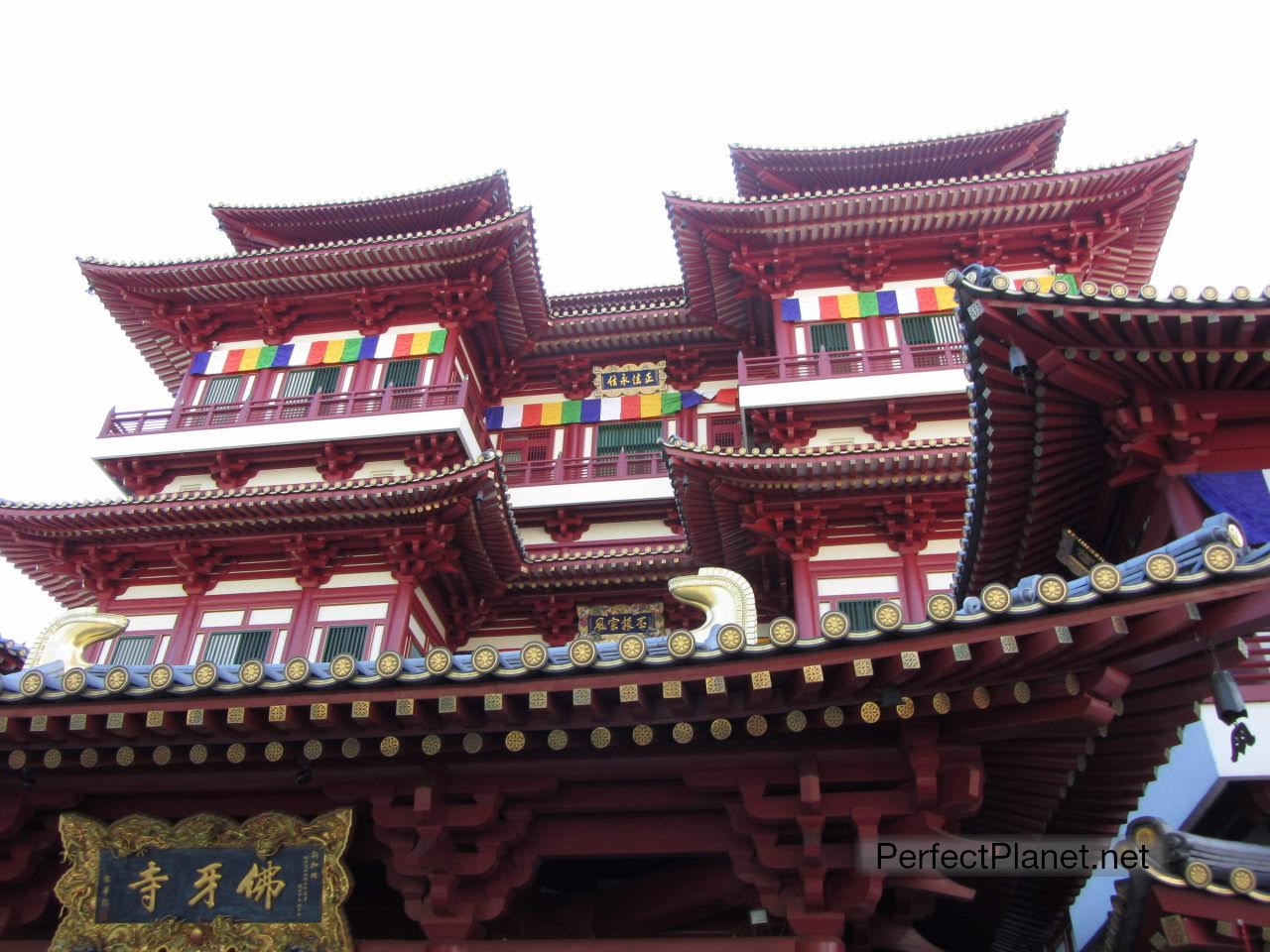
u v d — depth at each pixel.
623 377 34.81
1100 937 10.10
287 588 26.94
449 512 25.66
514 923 10.80
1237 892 8.03
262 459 30.53
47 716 9.41
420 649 26.94
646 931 10.98
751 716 9.01
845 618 8.50
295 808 10.13
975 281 11.30
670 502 30.36
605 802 9.73
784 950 8.90
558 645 28.64
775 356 29.53
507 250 31.94
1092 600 7.93
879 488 23.70
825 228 29.62
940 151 32.84
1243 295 10.95
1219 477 11.80
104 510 26.31
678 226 30.50
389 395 30.58
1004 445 12.35
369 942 9.48
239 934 9.59
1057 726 8.59
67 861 10.12
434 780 9.52
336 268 32.41
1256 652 15.70
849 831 9.37
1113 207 28.89
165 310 33.72
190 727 9.30
